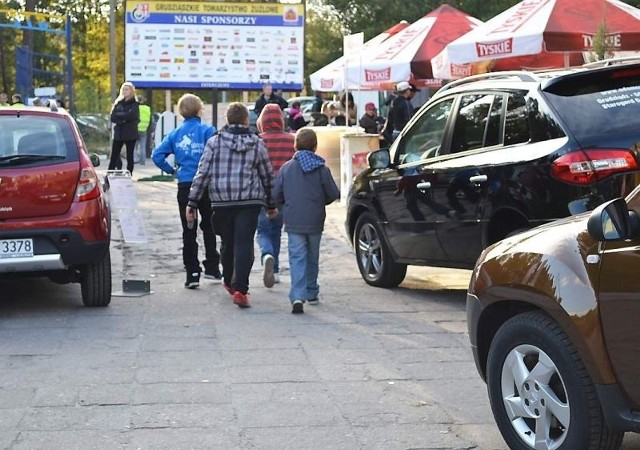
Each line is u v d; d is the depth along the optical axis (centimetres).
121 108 2150
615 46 1316
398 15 4366
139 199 1883
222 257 1002
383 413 632
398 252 1033
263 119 1132
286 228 951
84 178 918
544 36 1309
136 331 861
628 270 457
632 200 474
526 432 521
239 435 589
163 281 1127
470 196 892
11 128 923
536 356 511
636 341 454
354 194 1100
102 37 5072
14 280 1123
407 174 997
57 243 903
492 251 554
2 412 632
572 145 774
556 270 494
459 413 631
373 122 2097
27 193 898
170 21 2645
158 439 582
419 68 1852
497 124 880
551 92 812
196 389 684
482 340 562
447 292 1055
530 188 807
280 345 812
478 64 1711
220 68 2662
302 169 950
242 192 961
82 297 960
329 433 593
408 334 852
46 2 4862
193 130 1071
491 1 3950
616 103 786
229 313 942
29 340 827
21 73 3131
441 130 968
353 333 856
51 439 580
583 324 476
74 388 685
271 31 2659
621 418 467
